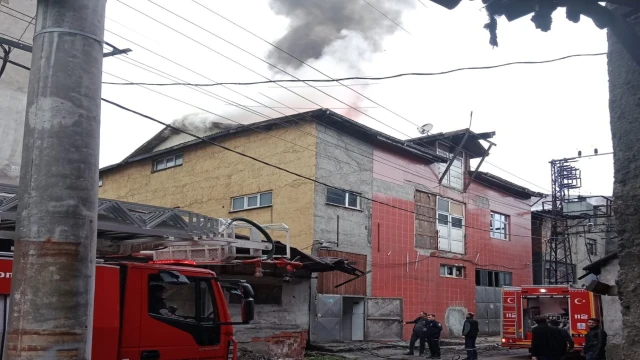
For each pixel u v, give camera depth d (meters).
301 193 21.73
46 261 3.13
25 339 3.05
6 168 11.77
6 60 8.16
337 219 22.22
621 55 4.43
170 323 7.16
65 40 3.38
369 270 23.31
